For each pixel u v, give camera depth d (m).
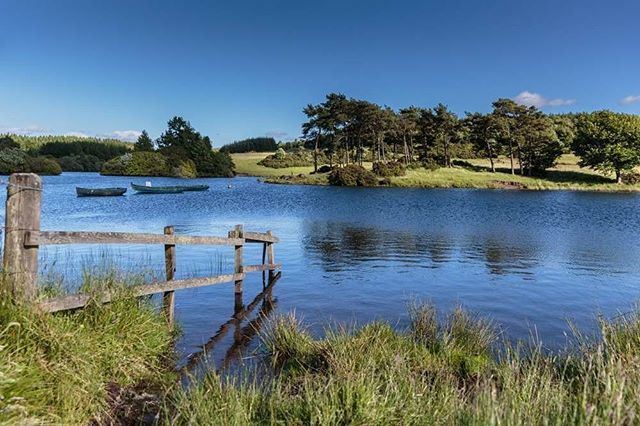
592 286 12.84
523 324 9.24
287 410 4.65
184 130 117.69
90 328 5.81
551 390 4.80
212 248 18.62
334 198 50.28
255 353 7.29
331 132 97.44
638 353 6.05
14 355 4.47
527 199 52.12
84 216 30.77
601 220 31.42
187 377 6.24
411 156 103.75
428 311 8.86
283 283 12.80
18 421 3.65
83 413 4.57
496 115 87.12
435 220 30.38
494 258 17.06
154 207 38.28
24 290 5.21
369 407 4.51
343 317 9.53
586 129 85.44
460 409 4.25
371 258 16.81
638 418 3.71
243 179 99.38
